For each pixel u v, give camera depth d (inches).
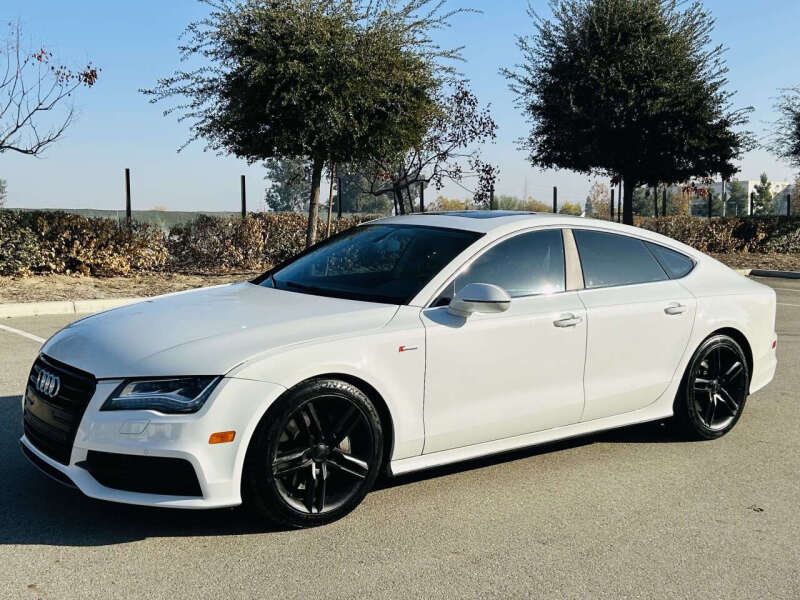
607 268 198.2
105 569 131.9
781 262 806.5
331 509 151.9
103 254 535.8
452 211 211.8
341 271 185.3
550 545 146.8
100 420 137.1
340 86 505.0
